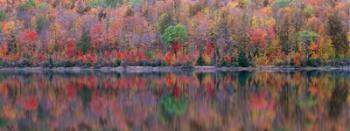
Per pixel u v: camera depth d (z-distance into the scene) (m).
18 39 130.75
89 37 129.88
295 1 135.75
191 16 144.50
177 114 45.06
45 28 136.62
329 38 115.88
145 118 43.72
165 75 99.62
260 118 41.06
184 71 114.69
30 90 69.00
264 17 128.38
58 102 55.50
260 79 81.44
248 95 56.62
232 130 37.06
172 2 147.38
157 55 123.94
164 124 40.59
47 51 130.00
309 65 116.12
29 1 149.75
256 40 118.81
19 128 41.06
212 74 100.56
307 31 117.31
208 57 120.50
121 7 152.50
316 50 115.69
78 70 125.69
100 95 61.38
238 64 117.62
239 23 123.31
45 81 85.75
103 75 102.88
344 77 83.00
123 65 125.75
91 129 39.97
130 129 39.19
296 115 41.78
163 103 52.56
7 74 110.88
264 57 118.00
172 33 125.00
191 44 124.69
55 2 162.00
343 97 51.78
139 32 131.25
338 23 117.25
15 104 54.53
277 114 42.75
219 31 123.06
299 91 59.00
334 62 115.44
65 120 44.19
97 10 152.88
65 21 139.25
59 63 128.88
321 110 43.69
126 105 51.91
